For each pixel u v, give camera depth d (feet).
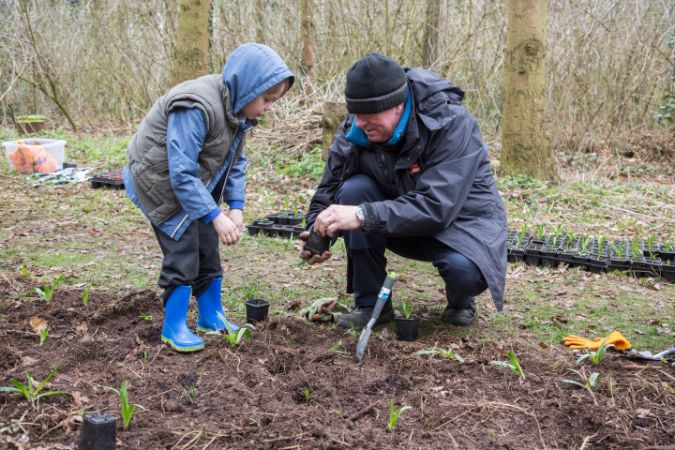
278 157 31.14
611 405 9.38
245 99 10.39
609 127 35.73
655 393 9.78
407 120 11.00
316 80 39.14
